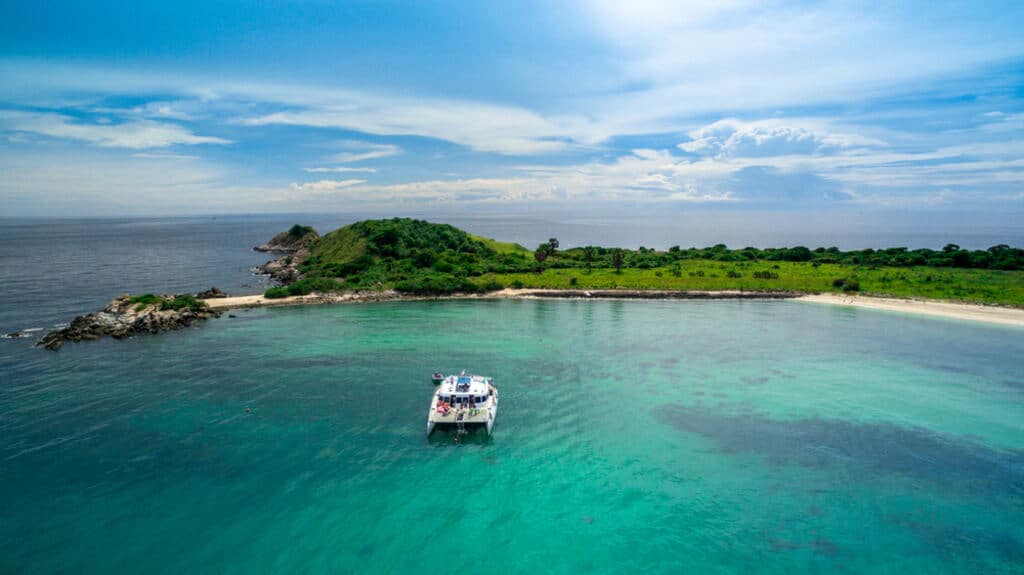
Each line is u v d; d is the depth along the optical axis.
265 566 31.31
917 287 121.44
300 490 38.94
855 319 98.00
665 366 69.19
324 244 182.00
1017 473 42.53
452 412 47.75
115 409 52.41
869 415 53.69
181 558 31.84
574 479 41.28
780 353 75.44
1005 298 110.56
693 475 42.03
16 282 132.12
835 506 38.03
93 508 36.41
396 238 163.75
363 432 48.31
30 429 47.75
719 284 127.69
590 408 54.97
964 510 37.59
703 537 34.53
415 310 105.06
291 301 109.62
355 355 72.00
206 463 42.41
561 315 101.00
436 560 32.12
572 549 33.31
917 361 71.88
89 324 82.06
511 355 73.25
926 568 31.80
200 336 81.75
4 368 64.75
